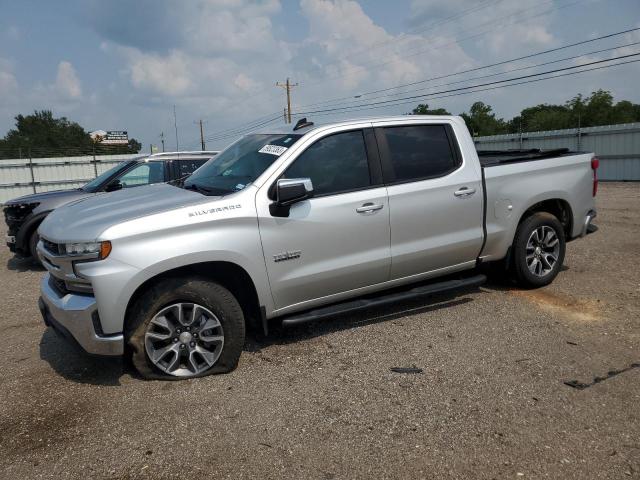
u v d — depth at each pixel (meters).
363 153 4.84
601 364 4.23
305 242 4.46
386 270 4.92
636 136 23.80
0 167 31.14
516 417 3.50
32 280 7.96
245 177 4.54
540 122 57.00
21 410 3.77
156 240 3.92
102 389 4.04
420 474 2.96
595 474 2.93
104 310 3.80
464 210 5.27
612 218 11.48
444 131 5.33
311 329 5.13
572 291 6.05
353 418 3.54
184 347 4.13
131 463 3.12
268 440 3.31
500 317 5.28
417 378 4.07
